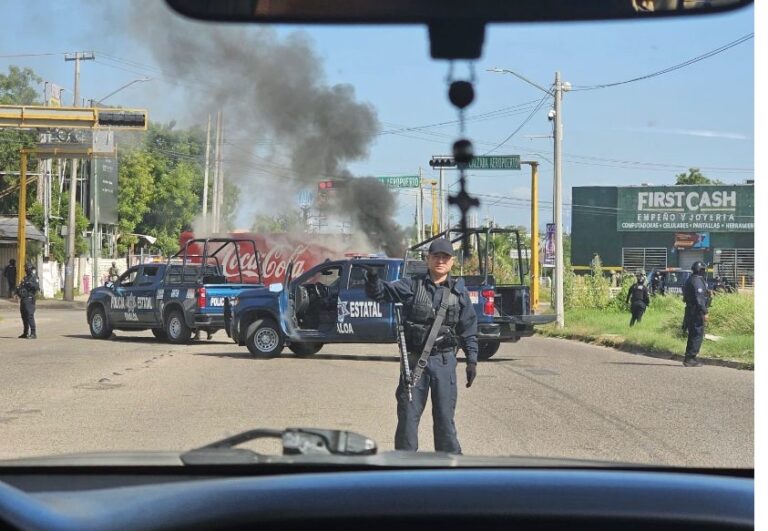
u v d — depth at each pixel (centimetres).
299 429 642
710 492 525
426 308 1285
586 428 1748
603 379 2602
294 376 2575
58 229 9350
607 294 6322
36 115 5478
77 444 1538
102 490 556
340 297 3041
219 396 2150
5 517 486
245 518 464
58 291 9288
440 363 1292
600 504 490
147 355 3234
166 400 2081
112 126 5572
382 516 464
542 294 8744
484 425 1773
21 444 1538
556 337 4581
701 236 11438
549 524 472
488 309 3053
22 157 7081
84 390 2255
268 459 605
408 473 563
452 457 670
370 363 2980
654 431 1722
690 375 2745
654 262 11638
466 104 462
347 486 516
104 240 10656
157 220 11012
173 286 3841
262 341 3130
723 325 4156
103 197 10012
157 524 463
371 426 1734
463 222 575
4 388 2289
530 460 670
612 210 11756
